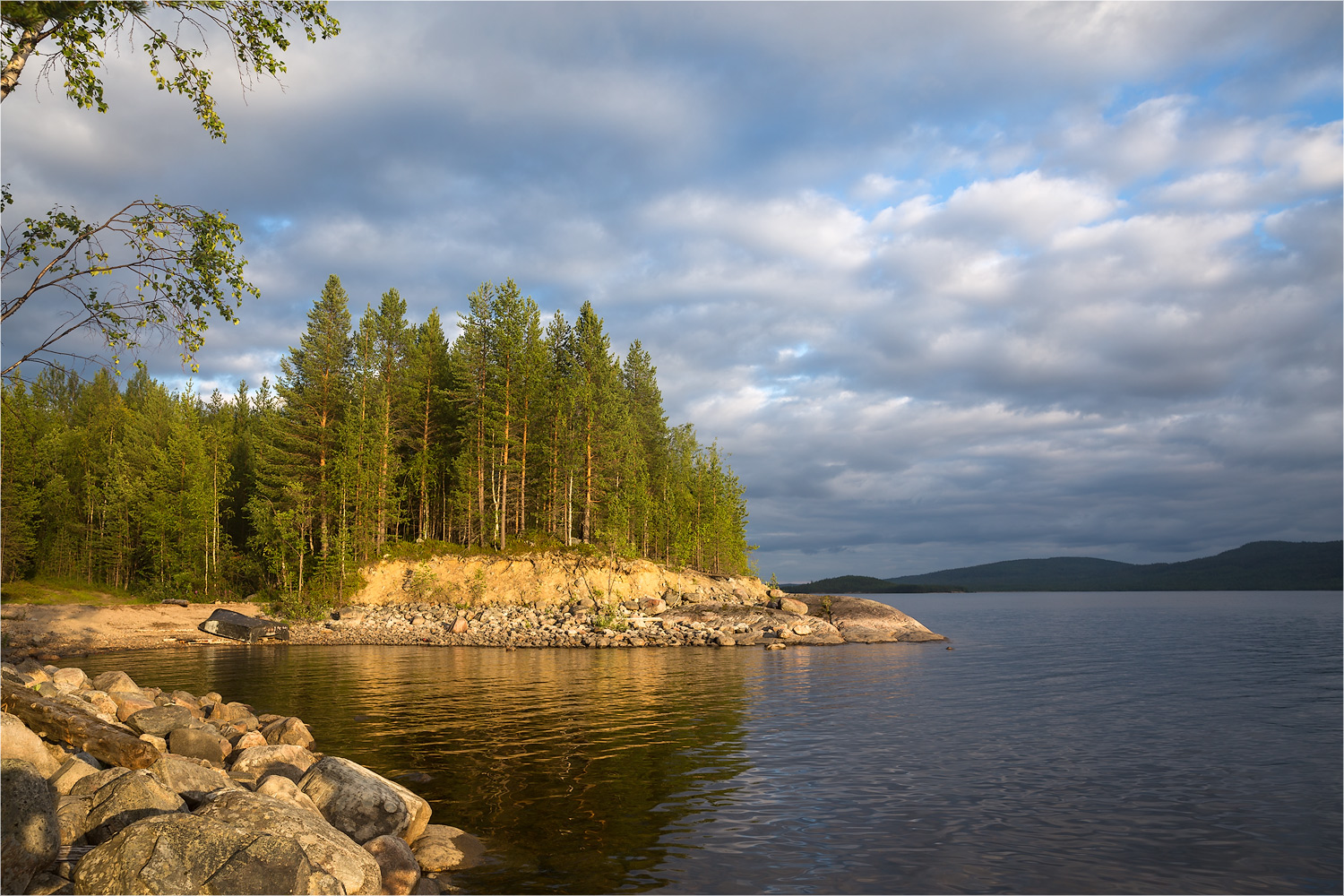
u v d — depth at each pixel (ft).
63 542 236.22
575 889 34.68
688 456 344.49
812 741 68.28
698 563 297.74
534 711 83.61
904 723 77.77
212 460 241.55
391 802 39.86
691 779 54.54
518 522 252.62
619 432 264.31
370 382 250.57
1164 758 62.13
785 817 45.57
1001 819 45.44
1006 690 104.27
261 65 37.45
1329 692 104.12
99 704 56.49
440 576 229.25
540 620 207.31
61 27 32.63
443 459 265.75
